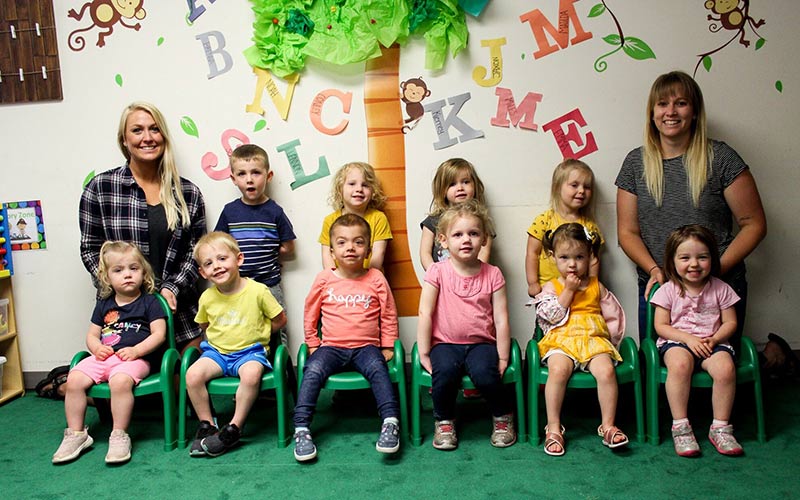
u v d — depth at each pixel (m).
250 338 2.04
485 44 2.35
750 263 2.40
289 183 2.44
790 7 2.29
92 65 2.45
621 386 2.22
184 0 2.39
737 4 2.29
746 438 1.88
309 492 1.63
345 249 2.02
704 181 2.07
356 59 2.31
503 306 2.01
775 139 2.34
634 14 2.31
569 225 2.02
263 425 2.13
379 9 2.29
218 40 2.40
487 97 2.37
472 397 2.34
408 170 2.41
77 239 2.54
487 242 2.27
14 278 2.58
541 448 1.88
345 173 2.30
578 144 2.37
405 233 2.44
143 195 2.31
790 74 2.31
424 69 2.37
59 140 2.49
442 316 2.01
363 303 2.07
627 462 1.75
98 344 2.05
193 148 2.45
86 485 1.71
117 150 2.48
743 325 2.29
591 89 2.35
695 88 2.07
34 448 1.99
